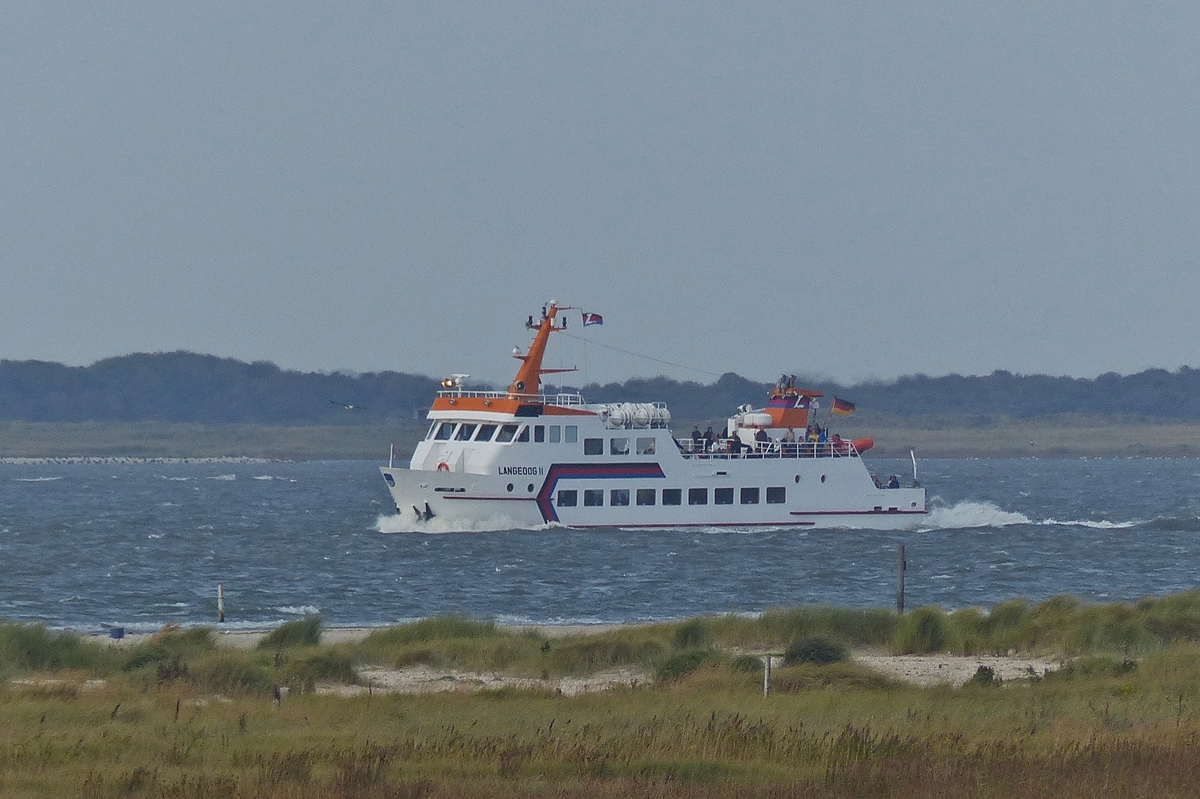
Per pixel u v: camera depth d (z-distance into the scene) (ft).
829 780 311.68
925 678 493.77
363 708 410.31
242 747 349.41
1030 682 473.67
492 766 327.88
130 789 300.40
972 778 311.88
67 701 420.36
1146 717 397.60
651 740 357.00
